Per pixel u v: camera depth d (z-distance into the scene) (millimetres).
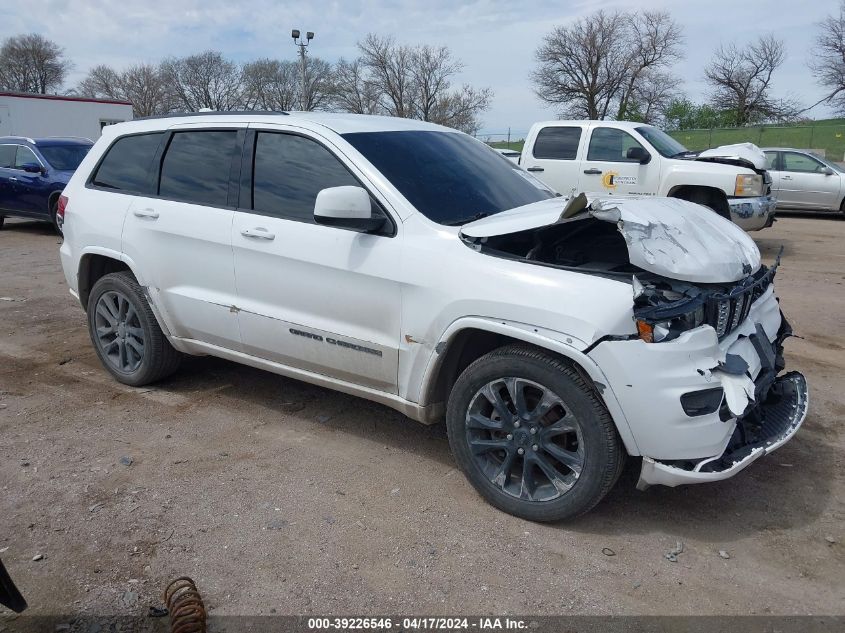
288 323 4047
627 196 4082
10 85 69562
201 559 3135
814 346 6082
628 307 3043
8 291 8305
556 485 3316
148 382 5051
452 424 3570
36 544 3240
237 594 2916
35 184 12758
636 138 10367
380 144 4055
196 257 4414
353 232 3777
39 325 6770
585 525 3406
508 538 3295
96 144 5160
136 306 4832
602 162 10531
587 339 3059
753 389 3182
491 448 3484
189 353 4820
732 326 3420
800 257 10531
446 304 3439
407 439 4309
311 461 4023
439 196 3852
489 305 3305
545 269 3271
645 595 2914
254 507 3539
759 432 3451
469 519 3445
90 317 5172
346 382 4016
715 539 3297
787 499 3629
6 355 5840
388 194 3744
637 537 3314
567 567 3088
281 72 55562
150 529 3352
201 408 4750
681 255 3225
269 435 4352
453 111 50875
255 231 4094
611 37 51031
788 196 15578
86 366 5578
